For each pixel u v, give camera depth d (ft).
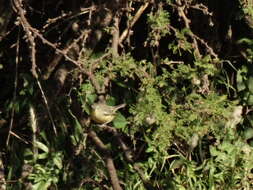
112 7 23.36
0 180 25.48
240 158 26.50
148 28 24.71
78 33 24.38
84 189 25.98
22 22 21.94
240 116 26.23
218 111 24.56
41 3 25.62
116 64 23.11
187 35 25.76
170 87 25.03
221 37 26.55
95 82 22.11
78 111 25.12
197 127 24.58
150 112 23.85
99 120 23.77
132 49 24.93
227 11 26.02
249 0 24.35
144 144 26.27
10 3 23.43
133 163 24.82
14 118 26.08
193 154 26.76
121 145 24.58
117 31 23.41
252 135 26.68
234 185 26.37
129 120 25.07
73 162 25.81
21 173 25.63
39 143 25.38
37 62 25.59
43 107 25.22
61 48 25.34
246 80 26.30
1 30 24.02
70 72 23.45
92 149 25.72
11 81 26.21
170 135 23.94
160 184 26.07
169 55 26.66
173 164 26.12
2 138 26.25
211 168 26.17
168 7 25.71
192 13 26.07
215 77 26.43
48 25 24.52
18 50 24.80
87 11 23.90
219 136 25.84
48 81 25.17
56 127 25.49
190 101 25.05
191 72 24.31
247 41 26.03
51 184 25.86
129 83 25.53
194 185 26.21
